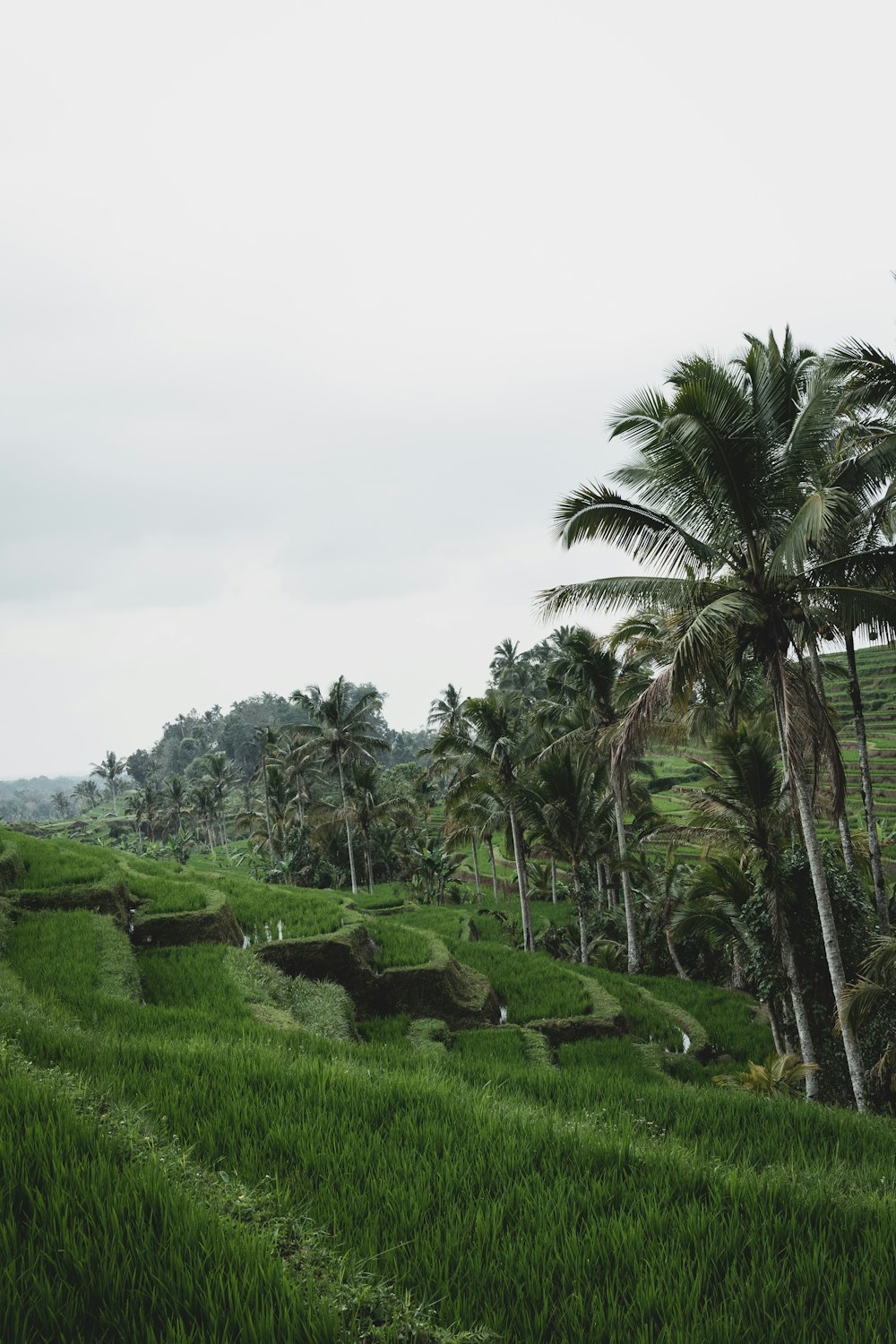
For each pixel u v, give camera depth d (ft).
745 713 67.36
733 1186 15.70
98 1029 33.58
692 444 41.68
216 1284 9.77
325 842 191.93
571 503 44.78
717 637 41.39
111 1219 10.91
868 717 240.53
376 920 83.41
